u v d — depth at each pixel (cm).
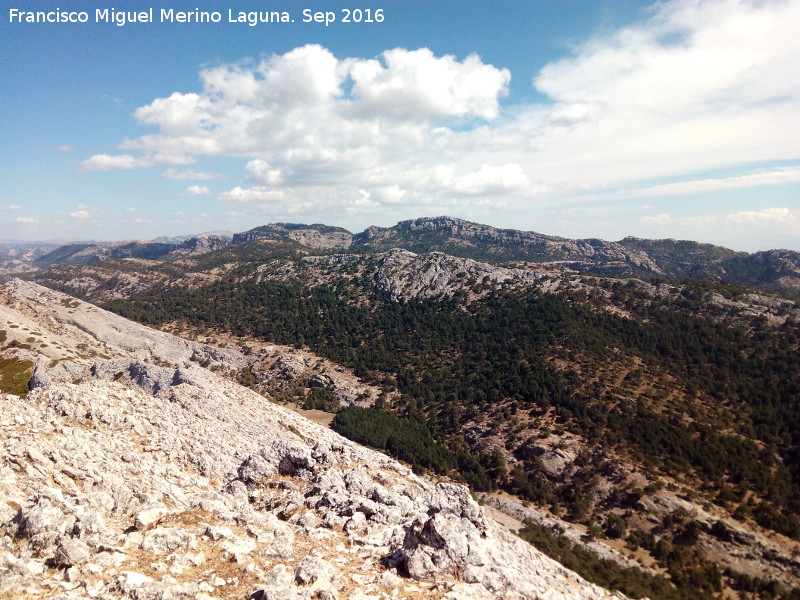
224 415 6094
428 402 18238
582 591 3048
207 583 1823
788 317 17838
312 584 1886
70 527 2023
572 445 12875
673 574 8356
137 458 3378
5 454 2588
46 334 13925
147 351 19088
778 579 8469
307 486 3353
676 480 11162
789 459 11581
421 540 2327
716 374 15388
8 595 1581
